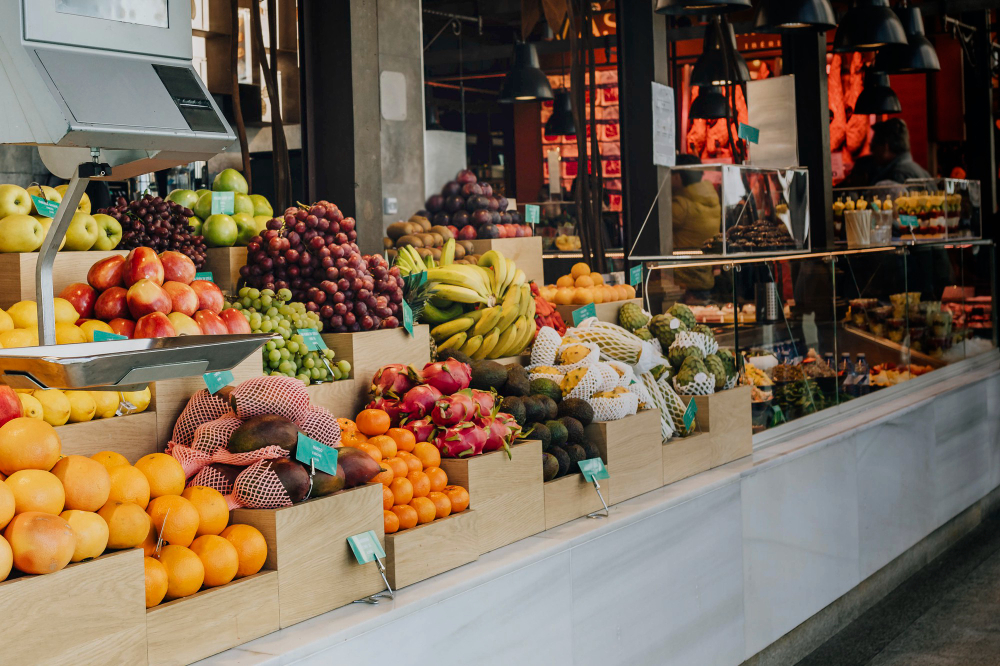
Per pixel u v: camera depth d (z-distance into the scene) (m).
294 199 5.79
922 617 4.86
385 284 3.25
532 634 2.72
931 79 11.05
